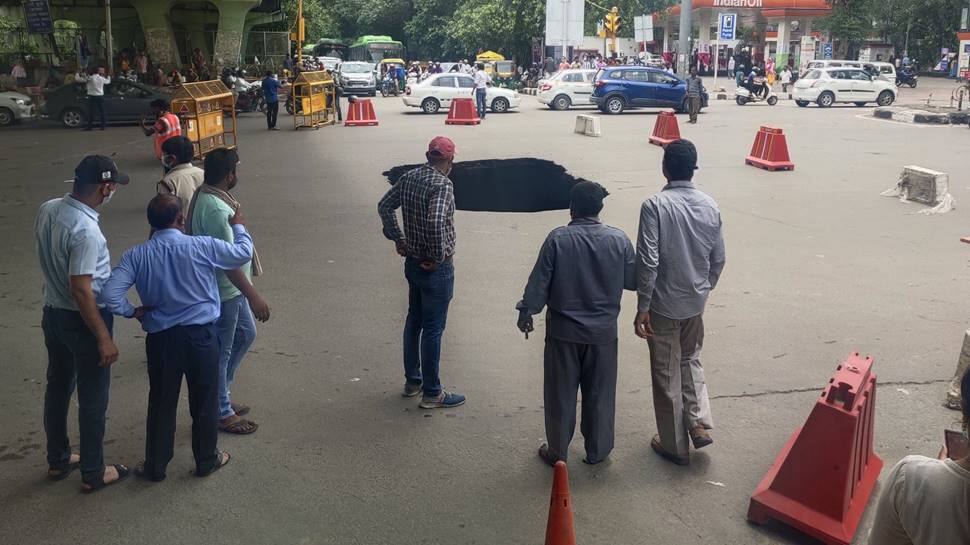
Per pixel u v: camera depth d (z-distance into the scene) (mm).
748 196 12883
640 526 3947
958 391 5230
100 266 3900
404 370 5832
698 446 4527
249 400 5352
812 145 19094
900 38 61281
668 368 4406
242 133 21922
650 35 38781
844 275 8438
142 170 15219
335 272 8484
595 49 52375
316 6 54250
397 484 4320
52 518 3969
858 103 32250
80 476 4383
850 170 15430
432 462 4559
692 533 3893
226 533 3859
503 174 15914
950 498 2188
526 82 46250
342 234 10266
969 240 9844
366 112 23984
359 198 12703
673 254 4258
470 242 9992
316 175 14898
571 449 4730
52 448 4270
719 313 7199
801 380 5719
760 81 32750
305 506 4102
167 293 4023
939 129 22953
